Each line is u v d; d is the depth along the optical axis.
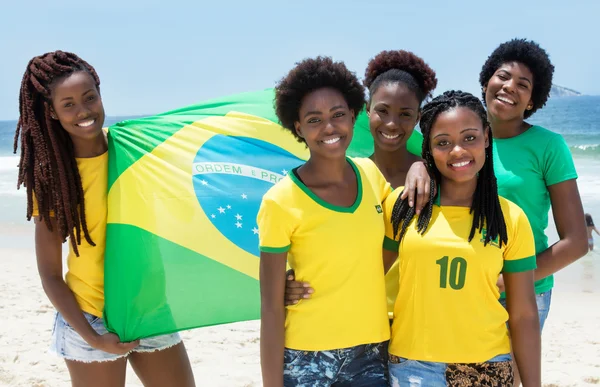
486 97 3.90
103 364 3.62
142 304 3.62
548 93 3.90
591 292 9.12
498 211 3.06
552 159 3.62
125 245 3.57
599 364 6.39
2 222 15.15
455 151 3.05
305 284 3.07
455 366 2.98
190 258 3.78
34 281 9.67
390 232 3.32
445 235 3.07
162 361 3.92
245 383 5.95
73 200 3.47
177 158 3.94
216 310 3.81
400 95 3.68
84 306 3.60
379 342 3.14
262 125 4.25
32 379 5.95
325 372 3.04
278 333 3.05
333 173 3.15
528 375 3.11
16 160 33.44
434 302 3.03
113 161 3.63
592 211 14.37
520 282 3.10
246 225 3.97
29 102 3.43
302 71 3.13
